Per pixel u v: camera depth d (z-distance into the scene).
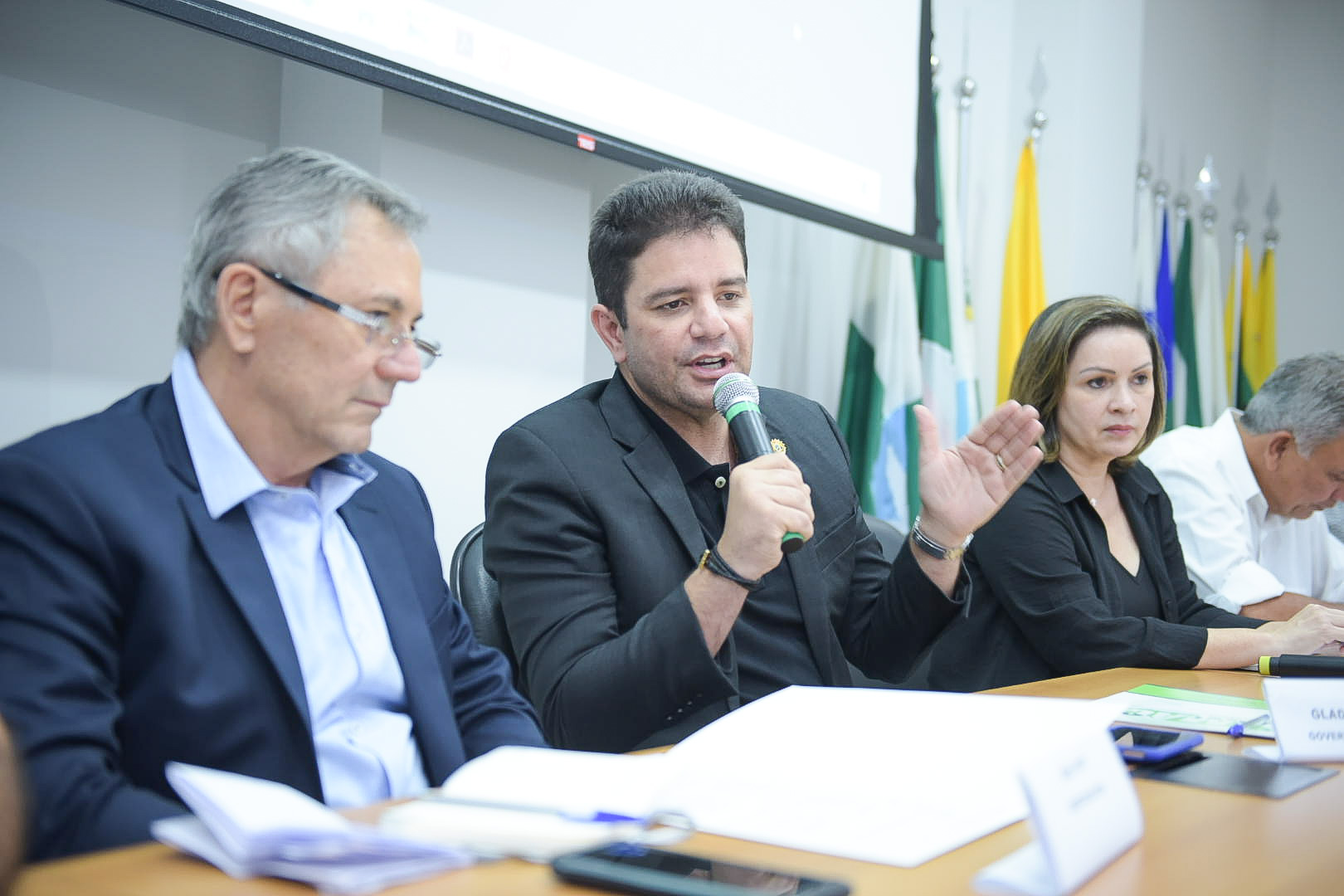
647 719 1.40
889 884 0.72
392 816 0.83
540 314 2.75
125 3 1.75
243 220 1.12
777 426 1.87
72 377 2.09
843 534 1.83
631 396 1.74
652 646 1.38
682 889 0.66
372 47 2.10
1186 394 5.14
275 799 0.74
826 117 3.22
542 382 2.76
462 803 0.86
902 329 3.69
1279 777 1.03
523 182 2.71
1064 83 4.43
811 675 1.72
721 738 0.96
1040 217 4.46
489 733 1.31
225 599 1.09
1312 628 1.89
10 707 0.94
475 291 2.60
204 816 0.73
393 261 1.15
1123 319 2.29
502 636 1.70
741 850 0.78
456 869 0.72
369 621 1.23
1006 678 2.20
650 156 2.66
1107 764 0.80
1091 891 0.70
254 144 2.39
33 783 0.90
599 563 1.59
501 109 2.32
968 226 4.32
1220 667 1.91
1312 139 6.05
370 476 1.27
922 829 0.82
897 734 0.93
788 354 3.73
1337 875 0.75
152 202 2.21
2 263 2.00
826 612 1.74
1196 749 1.14
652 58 2.68
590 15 2.53
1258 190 6.08
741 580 1.39
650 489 1.64
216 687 1.05
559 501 1.61
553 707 1.47
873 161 3.41
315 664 1.18
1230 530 2.59
